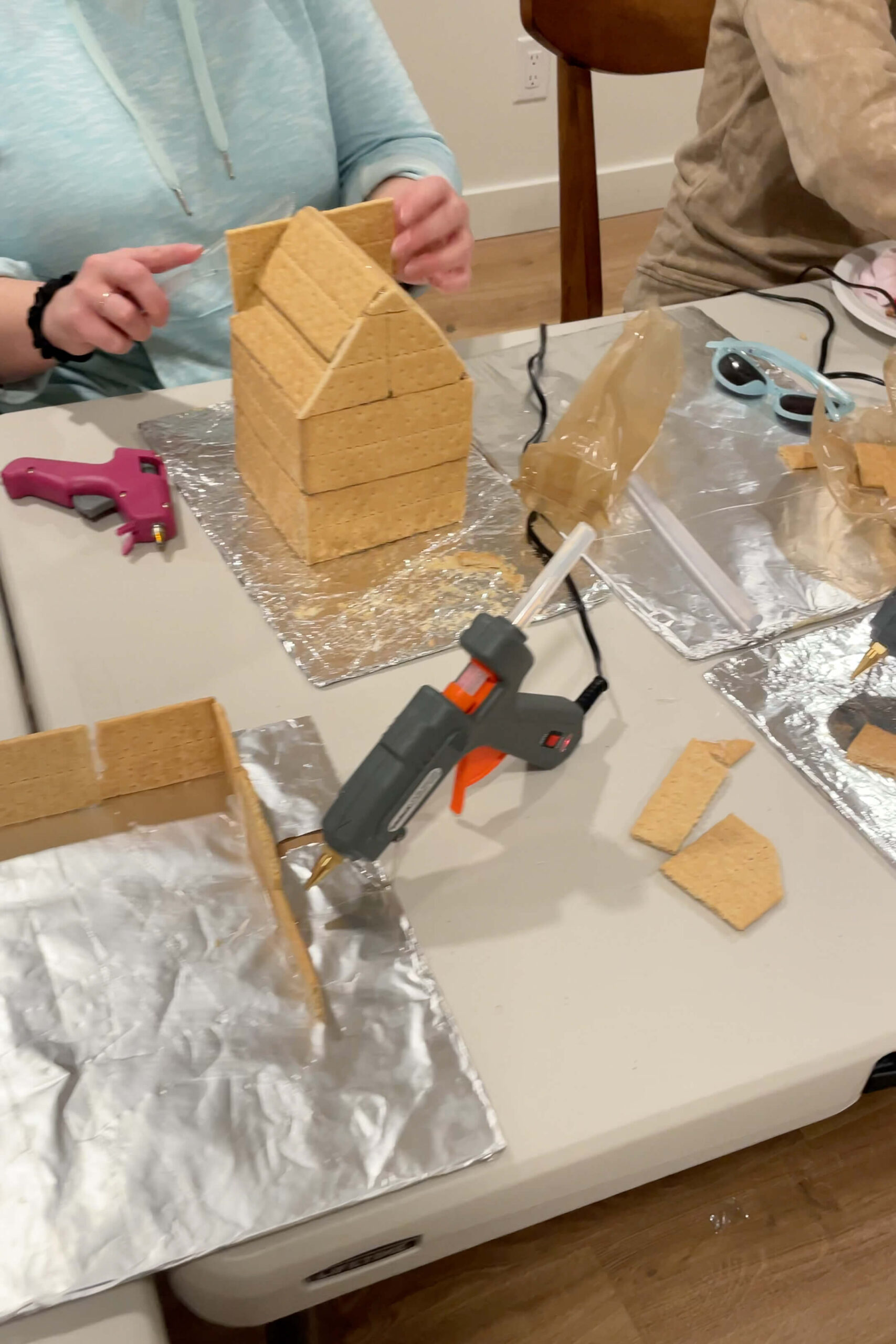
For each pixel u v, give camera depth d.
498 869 0.55
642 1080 0.47
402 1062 0.46
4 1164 0.42
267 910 0.52
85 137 0.92
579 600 0.71
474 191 2.53
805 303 1.04
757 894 0.54
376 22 1.07
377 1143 0.43
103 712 0.62
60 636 0.67
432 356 0.66
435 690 0.48
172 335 1.02
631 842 0.57
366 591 0.71
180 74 0.93
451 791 0.59
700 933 0.53
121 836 0.55
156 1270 0.39
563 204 1.36
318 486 0.69
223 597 0.71
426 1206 0.42
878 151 0.90
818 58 0.92
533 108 2.44
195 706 0.54
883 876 0.56
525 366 0.93
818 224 1.17
